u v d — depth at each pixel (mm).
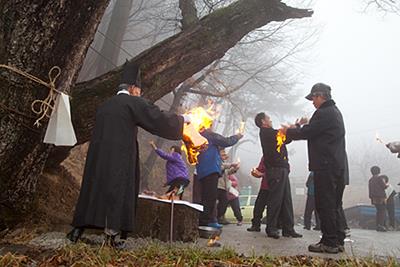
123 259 2889
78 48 4094
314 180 4410
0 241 3719
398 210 13836
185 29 6086
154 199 4727
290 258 3363
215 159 5434
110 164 3293
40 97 3953
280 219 6238
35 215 4480
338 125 4398
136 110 3490
